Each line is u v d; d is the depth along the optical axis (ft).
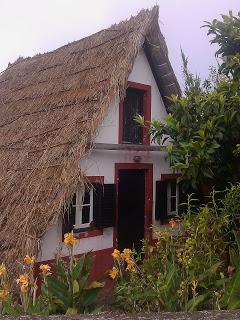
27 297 12.41
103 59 27.30
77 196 23.88
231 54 20.13
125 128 28.27
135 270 13.69
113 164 26.50
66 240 12.93
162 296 11.75
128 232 28.37
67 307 12.21
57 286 12.39
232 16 19.89
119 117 26.89
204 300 11.56
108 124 26.07
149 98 29.25
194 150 19.06
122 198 27.94
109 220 25.95
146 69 29.04
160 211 29.71
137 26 27.25
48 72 31.58
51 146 23.66
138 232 28.76
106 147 24.95
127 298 12.69
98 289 12.69
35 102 29.32
